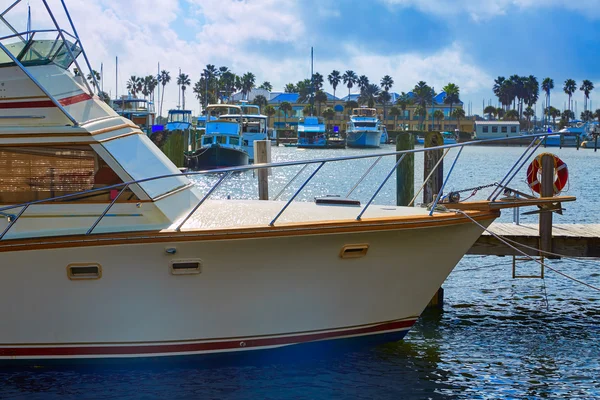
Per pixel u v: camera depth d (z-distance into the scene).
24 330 7.70
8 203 7.80
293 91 137.25
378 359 8.41
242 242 7.48
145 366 7.89
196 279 7.61
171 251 7.41
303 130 79.69
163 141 33.31
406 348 8.99
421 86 122.94
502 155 73.50
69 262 7.44
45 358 7.80
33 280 7.51
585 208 23.48
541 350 9.10
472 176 36.66
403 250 8.13
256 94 127.31
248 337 7.94
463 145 8.66
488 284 12.88
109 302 7.60
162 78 121.50
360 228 7.75
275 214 8.48
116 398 7.18
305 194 26.34
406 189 13.78
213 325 7.82
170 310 7.70
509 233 11.95
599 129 106.06
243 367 8.00
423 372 8.12
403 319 8.53
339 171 39.41
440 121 122.81
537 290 12.44
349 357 8.39
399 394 7.47
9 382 7.54
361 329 8.35
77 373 7.77
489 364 8.51
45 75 8.02
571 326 10.27
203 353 7.91
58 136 7.73
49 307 7.61
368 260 8.03
